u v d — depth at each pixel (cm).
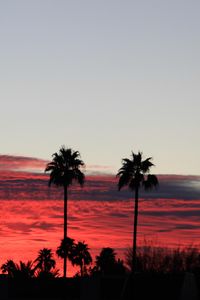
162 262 12625
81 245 14462
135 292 8688
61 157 12675
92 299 8444
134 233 12275
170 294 8600
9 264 13762
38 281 11250
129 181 12456
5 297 8881
